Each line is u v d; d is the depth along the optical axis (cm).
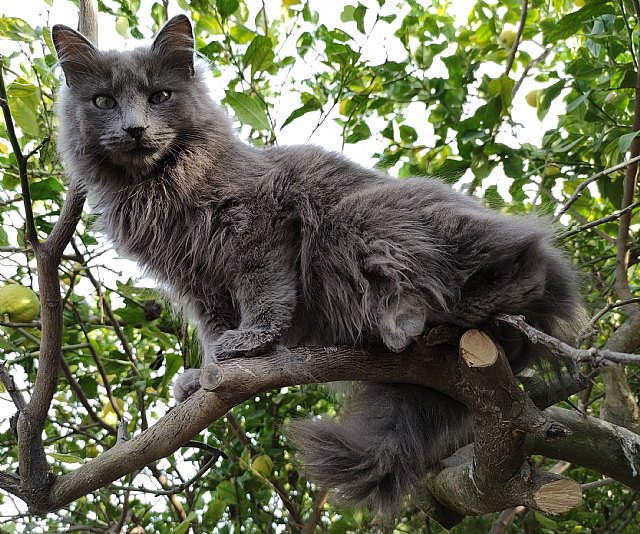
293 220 43
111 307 65
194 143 46
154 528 57
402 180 44
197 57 54
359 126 62
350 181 44
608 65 56
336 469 40
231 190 44
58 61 47
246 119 54
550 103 58
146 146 45
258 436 61
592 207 63
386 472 40
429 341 37
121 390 56
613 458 47
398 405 41
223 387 35
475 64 65
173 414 36
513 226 38
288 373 36
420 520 62
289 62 65
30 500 37
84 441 63
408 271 38
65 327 59
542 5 67
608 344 53
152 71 47
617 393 52
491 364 33
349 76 60
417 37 65
